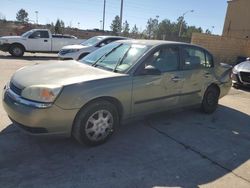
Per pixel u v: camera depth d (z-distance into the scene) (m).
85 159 3.71
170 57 5.02
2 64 12.05
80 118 3.79
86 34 44.19
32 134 3.62
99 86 3.88
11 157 3.62
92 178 3.29
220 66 6.32
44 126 3.56
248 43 19.14
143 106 4.55
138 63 4.42
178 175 3.52
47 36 16.48
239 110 6.86
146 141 4.46
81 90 3.70
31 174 3.27
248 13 23.45
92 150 3.97
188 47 5.46
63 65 4.68
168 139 4.61
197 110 6.32
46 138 4.12
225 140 4.80
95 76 4.02
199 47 5.78
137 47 4.80
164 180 3.38
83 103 3.72
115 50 4.96
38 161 3.56
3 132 4.31
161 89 4.76
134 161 3.78
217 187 3.34
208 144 4.57
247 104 7.57
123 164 3.67
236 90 9.57
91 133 3.97
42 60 14.91
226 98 8.14
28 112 3.49
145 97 4.52
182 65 5.23
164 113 5.11
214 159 4.05
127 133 4.72
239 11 24.45
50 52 16.72
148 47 4.73
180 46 5.28
